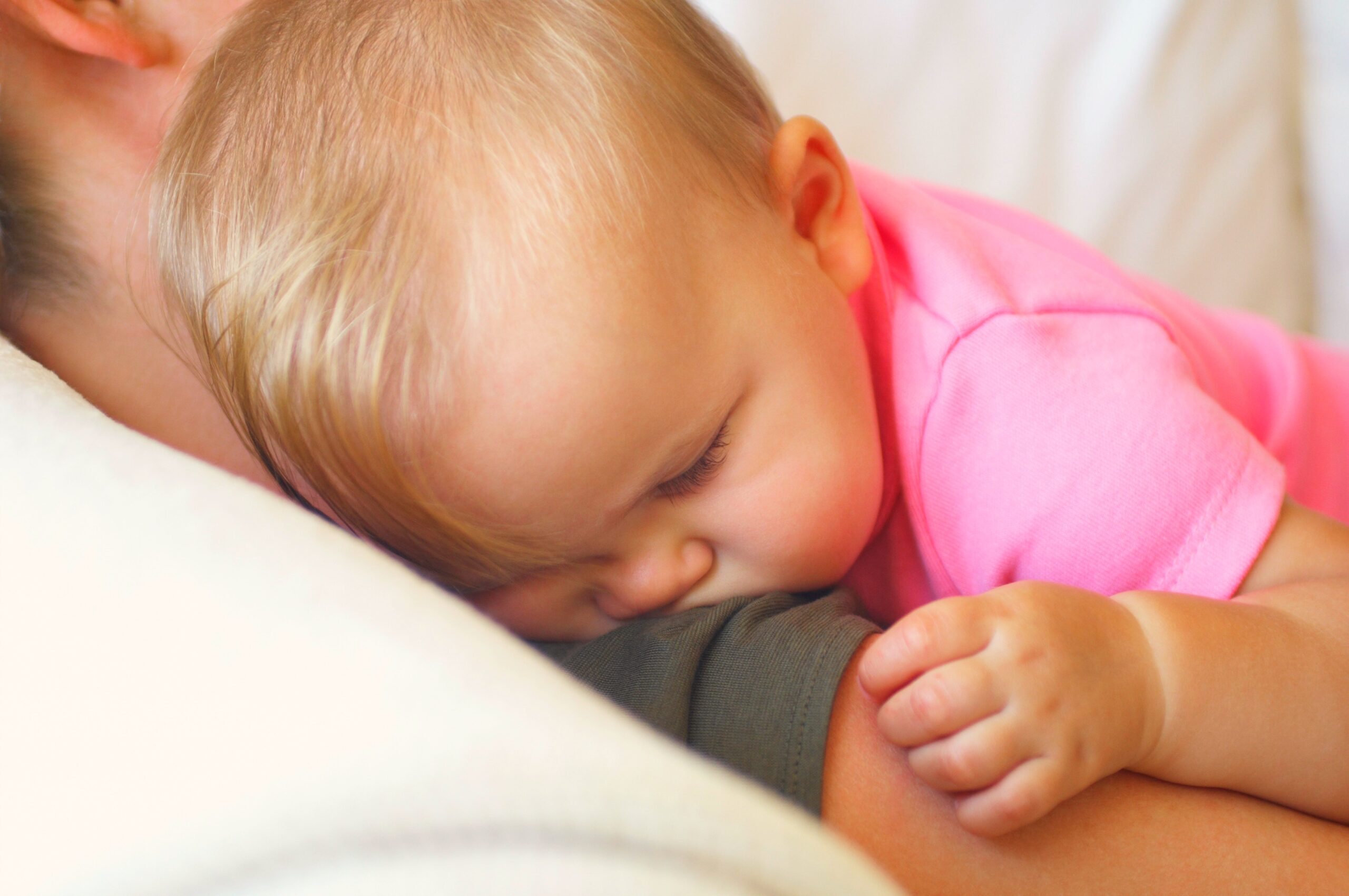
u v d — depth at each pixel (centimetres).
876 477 69
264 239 58
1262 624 58
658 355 58
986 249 79
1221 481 65
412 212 56
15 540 35
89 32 68
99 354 71
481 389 55
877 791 52
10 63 69
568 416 56
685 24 72
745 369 63
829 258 73
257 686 28
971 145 125
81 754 28
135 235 69
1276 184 131
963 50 124
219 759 26
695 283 61
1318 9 128
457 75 59
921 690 51
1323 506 95
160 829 25
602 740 25
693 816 24
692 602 66
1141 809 54
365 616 29
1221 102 127
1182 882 51
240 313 58
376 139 58
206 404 73
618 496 59
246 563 32
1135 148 125
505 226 56
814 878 25
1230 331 103
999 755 50
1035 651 52
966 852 51
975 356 70
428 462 57
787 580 66
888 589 79
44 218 69
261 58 62
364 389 55
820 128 73
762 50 121
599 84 61
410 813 23
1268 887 51
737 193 67
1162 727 55
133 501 36
